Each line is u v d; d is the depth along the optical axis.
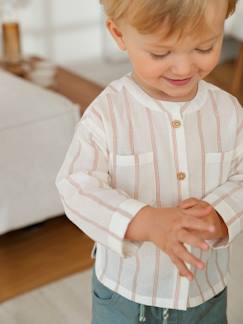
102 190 0.76
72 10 2.90
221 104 0.86
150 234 0.71
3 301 1.52
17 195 1.64
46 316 1.46
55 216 1.83
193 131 0.84
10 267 1.65
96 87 2.30
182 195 0.84
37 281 1.59
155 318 0.92
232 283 1.54
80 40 3.00
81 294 1.54
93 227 0.75
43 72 2.30
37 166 1.65
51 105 1.67
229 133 0.86
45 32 2.88
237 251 1.67
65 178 0.80
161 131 0.83
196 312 0.92
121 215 0.73
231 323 1.39
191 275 0.68
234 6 0.75
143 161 0.82
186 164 0.83
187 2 0.65
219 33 0.70
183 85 0.74
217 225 0.79
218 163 0.85
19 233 1.82
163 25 0.67
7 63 2.40
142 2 0.66
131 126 0.82
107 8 0.73
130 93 0.83
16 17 2.62
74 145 0.83
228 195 0.82
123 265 0.89
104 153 0.82
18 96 1.71
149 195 0.84
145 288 0.89
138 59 0.73
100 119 0.82
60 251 1.73
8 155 1.59
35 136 1.63
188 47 0.70
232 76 3.17
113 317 0.93
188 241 0.67
